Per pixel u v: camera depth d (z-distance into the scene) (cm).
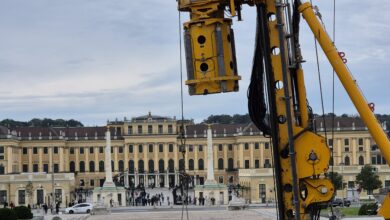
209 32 1747
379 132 1647
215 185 15562
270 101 1759
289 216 1762
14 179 16362
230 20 1777
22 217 7650
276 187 1756
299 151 1761
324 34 1700
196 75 1750
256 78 1884
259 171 16525
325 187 1756
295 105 1814
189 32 1761
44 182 16550
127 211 11400
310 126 1805
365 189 14938
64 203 16612
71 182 17500
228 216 8281
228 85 1755
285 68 1719
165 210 11362
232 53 1781
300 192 1764
